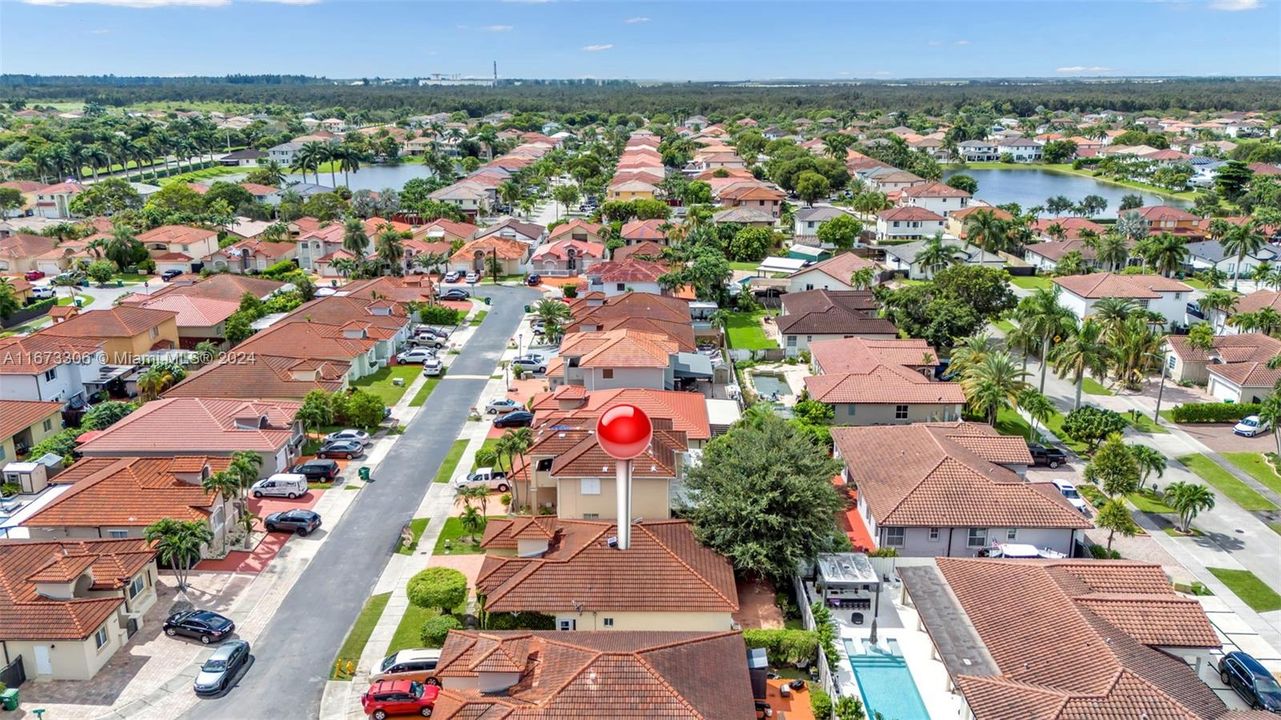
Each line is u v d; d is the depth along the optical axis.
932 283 108.56
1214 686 47.62
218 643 51.03
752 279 136.75
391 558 60.44
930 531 59.25
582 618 49.72
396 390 94.06
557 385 90.06
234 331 105.75
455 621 51.25
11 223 184.62
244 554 60.69
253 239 155.62
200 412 73.69
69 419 83.75
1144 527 66.00
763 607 54.56
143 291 135.50
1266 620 54.06
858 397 82.75
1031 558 57.34
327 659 49.84
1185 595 56.44
